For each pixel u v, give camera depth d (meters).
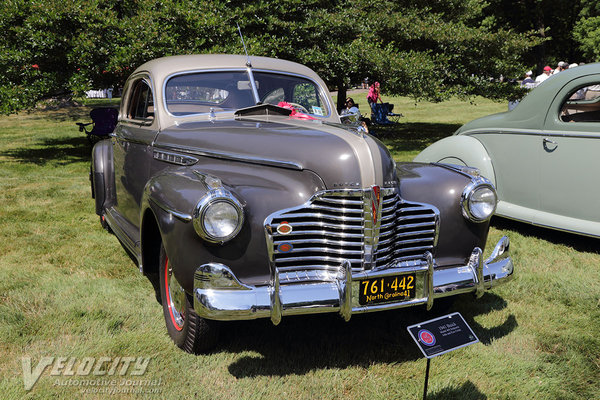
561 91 4.50
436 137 12.53
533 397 2.48
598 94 4.27
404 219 2.69
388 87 10.84
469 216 2.81
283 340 2.98
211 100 3.66
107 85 10.15
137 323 3.14
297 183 2.58
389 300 2.56
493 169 5.13
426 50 11.94
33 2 8.72
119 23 9.04
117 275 3.94
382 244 2.57
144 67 3.98
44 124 16.50
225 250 2.38
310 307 2.37
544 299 3.59
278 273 2.36
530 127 4.75
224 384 2.53
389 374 2.65
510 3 33.03
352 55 10.33
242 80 3.81
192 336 2.69
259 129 3.04
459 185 2.86
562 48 37.34
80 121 17.31
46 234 4.97
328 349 2.89
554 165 4.59
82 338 2.95
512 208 4.99
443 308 3.29
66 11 8.66
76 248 4.55
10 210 5.86
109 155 4.87
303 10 11.25
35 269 4.02
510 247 4.69
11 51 8.62
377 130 13.72
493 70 11.80
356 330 3.13
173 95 3.59
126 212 4.16
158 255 3.16
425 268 2.62
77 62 8.86
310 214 2.48
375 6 12.16
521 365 2.74
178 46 9.05
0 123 16.80
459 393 2.49
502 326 3.17
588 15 33.03
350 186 2.47
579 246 4.73
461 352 2.88
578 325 3.21
